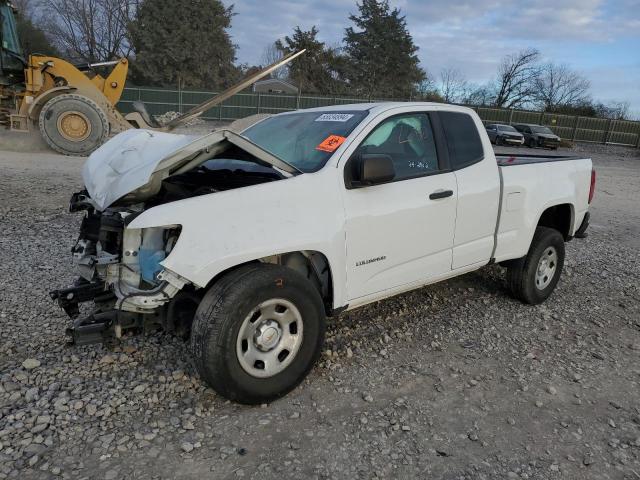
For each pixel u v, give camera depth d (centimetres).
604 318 515
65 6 5256
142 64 4656
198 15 4716
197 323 308
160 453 282
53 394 326
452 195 430
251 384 319
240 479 266
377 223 379
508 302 538
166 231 317
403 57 5516
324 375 372
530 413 339
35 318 425
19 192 892
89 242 367
